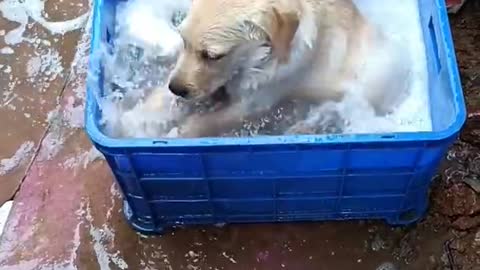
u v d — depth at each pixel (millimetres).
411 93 1678
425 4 1714
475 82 1808
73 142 1769
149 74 1728
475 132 1722
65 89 1856
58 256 1616
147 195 1524
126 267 1603
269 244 1619
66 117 1810
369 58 1628
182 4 1824
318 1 1543
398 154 1400
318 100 1648
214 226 1645
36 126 1801
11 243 1636
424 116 1643
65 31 1952
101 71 1588
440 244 1597
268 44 1443
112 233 1642
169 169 1445
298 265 1594
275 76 1539
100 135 1358
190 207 1578
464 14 1921
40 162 1746
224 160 1411
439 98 1554
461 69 1828
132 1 1816
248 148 1354
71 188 1706
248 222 1644
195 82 1506
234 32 1415
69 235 1643
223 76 1527
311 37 1500
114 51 1702
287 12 1395
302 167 1446
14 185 1717
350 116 1642
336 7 1589
